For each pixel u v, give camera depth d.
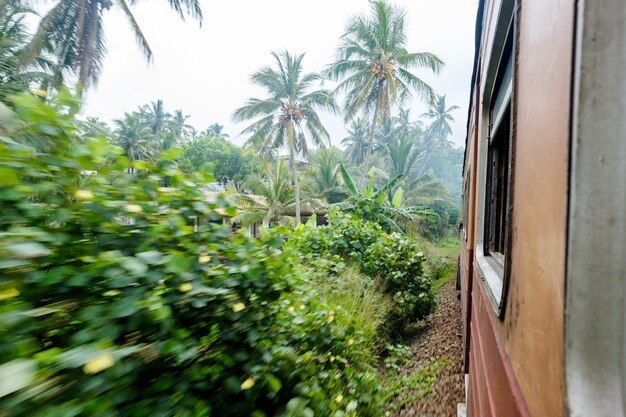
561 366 0.53
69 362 0.86
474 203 2.62
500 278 1.46
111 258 1.10
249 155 31.23
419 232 18.09
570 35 0.55
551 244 0.61
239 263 1.68
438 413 3.07
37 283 0.99
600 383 0.47
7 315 0.85
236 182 29.92
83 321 1.05
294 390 1.84
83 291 1.09
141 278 1.18
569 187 0.52
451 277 10.24
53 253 1.08
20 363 0.77
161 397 1.19
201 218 1.55
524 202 0.84
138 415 1.09
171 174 1.45
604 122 0.48
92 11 13.85
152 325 1.18
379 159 33.41
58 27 13.84
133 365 1.09
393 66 19.48
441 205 22.25
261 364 1.69
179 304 1.36
